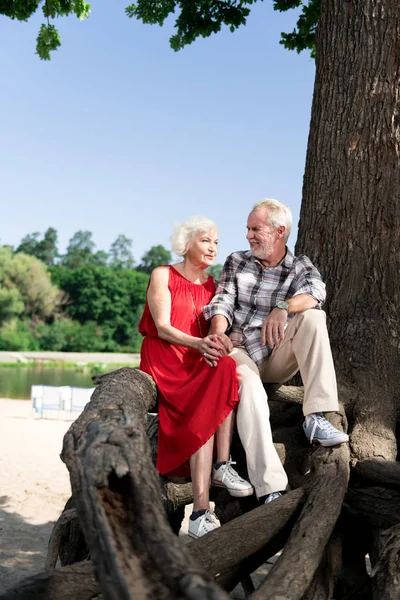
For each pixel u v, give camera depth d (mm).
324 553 2957
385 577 2570
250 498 3400
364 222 4414
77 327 85625
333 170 4559
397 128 4395
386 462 3369
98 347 86688
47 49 7711
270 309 3834
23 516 7602
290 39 7867
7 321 76062
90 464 2137
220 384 3262
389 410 3918
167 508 3752
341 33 4637
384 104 4426
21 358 61500
